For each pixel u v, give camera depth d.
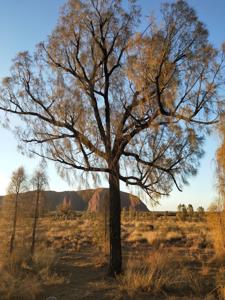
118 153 14.39
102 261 18.00
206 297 10.81
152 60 13.37
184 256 18.80
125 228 41.94
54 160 14.84
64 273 15.42
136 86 13.82
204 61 13.42
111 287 12.49
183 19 13.59
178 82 13.56
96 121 14.89
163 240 28.16
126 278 12.83
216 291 11.70
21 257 17.20
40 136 14.95
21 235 20.36
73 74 15.26
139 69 13.62
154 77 13.54
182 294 11.52
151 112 14.18
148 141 14.27
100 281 13.56
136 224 46.50
